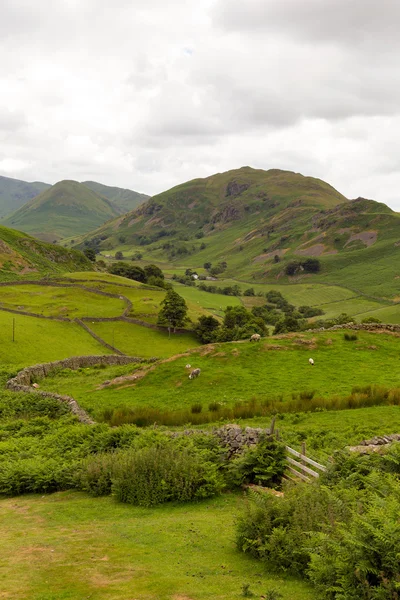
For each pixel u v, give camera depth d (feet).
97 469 56.59
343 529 28.19
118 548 36.09
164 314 396.98
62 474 59.06
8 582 29.53
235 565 32.32
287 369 123.03
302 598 26.55
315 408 91.50
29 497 56.44
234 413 92.38
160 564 32.65
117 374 148.36
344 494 35.60
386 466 46.42
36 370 158.40
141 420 94.53
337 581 24.64
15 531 42.06
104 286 528.63
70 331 353.51
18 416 106.32
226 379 119.96
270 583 29.09
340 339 141.08
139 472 52.75
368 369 118.42
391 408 87.61
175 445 60.29
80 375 159.63
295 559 30.73
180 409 101.91
